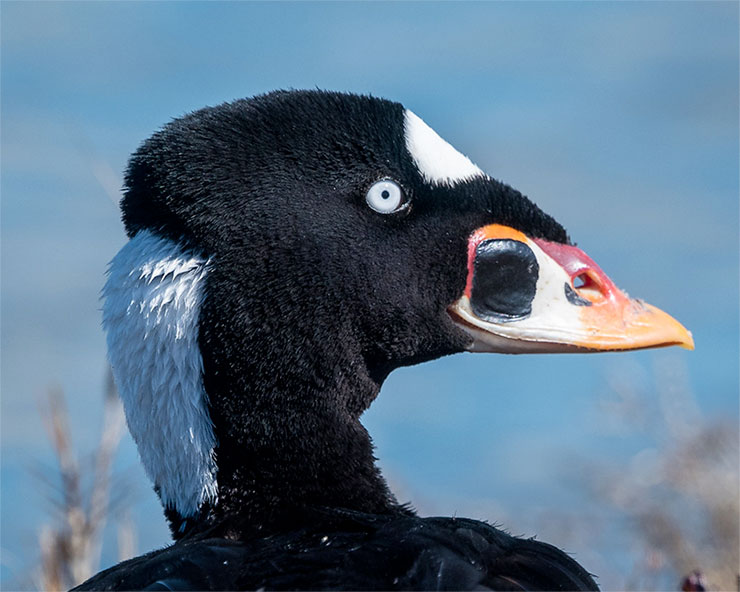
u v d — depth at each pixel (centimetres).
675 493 1548
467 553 732
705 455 1568
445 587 693
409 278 870
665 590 1358
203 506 829
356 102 871
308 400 834
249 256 825
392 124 873
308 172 845
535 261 899
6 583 1346
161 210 831
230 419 827
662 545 1420
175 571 712
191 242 827
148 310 825
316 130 852
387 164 864
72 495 1194
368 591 686
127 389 837
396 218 868
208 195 827
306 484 830
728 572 1366
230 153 835
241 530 819
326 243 841
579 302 902
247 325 824
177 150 838
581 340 893
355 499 839
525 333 894
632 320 907
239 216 827
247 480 829
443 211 881
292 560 715
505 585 714
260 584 698
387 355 873
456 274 882
